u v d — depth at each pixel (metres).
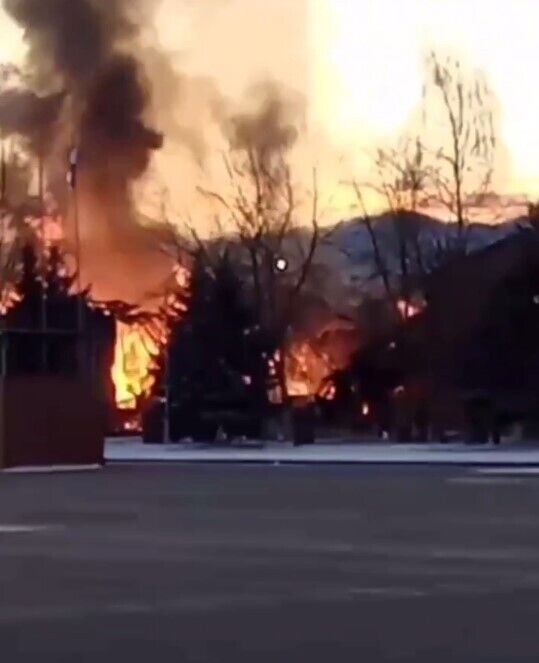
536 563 19.61
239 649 12.41
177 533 24.45
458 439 67.25
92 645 12.70
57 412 54.12
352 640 12.90
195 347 75.69
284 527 25.52
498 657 11.93
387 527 25.41
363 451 60.78
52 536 24.09
